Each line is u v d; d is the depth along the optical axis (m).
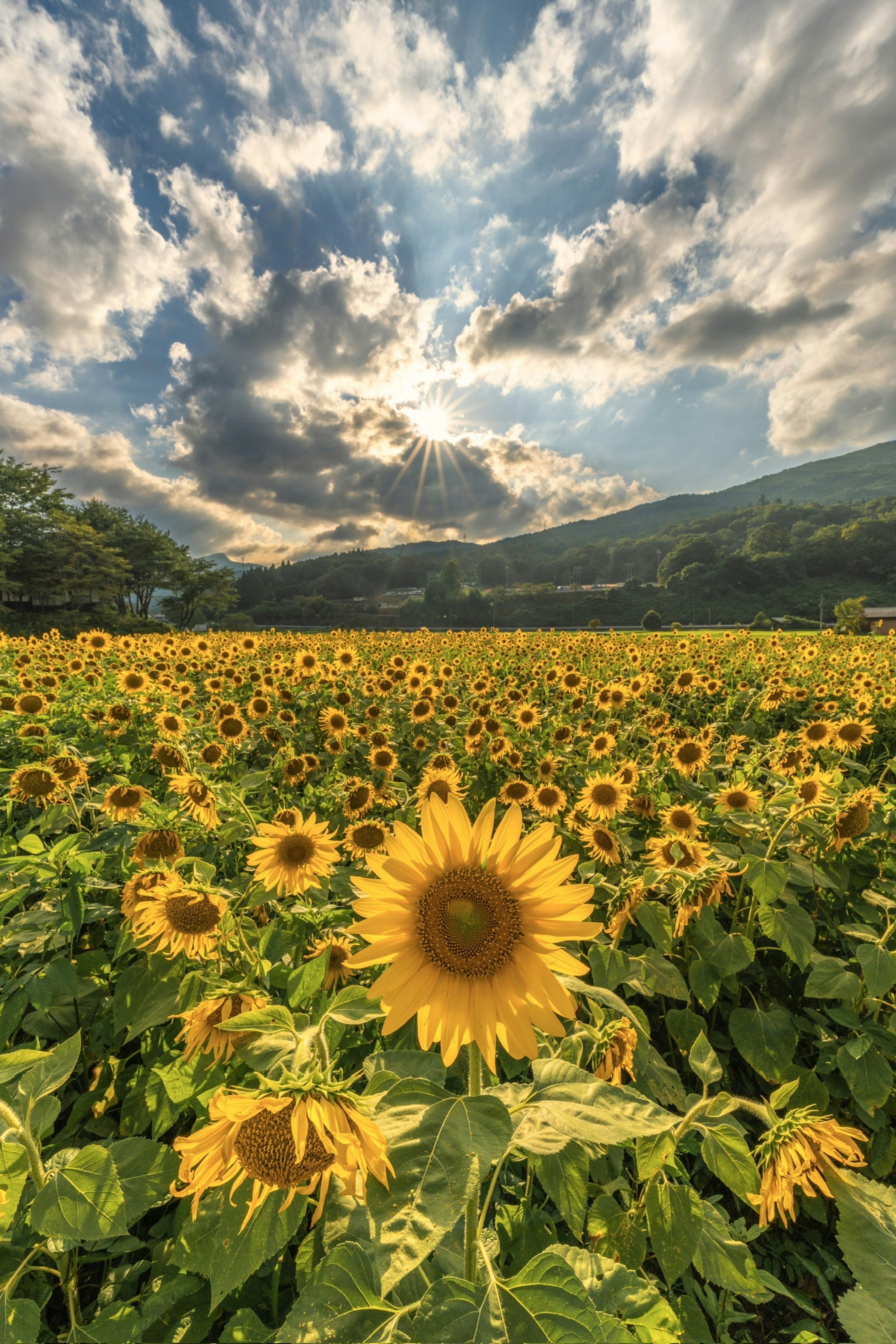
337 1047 2.29
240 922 3.03
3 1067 1.83
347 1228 1.67
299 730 9.36
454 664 18.14
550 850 1.44
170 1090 2.45
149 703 9.07
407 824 4.95
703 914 3.91
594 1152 2.10
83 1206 1.59
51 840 5.03
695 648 21.20
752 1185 1.83
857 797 4.13
